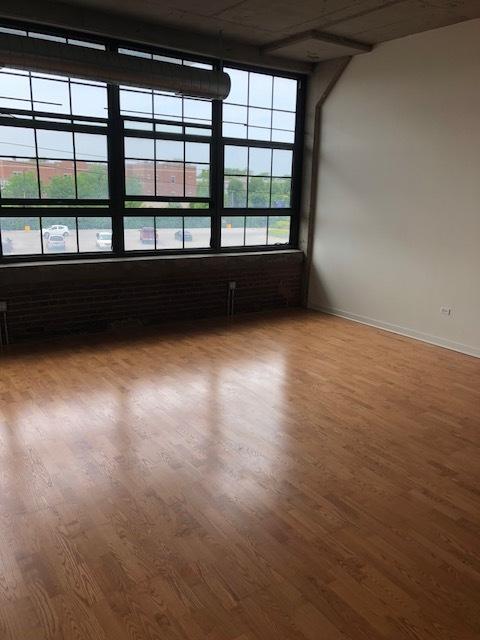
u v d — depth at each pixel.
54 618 1.86
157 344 5.18
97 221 5.44
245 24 5.00
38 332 5.21
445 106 4.98
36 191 5.04
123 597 1.96
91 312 5.46
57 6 4.52
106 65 4.45
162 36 5.09
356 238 6.15
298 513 2.51
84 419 3.47
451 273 5.15
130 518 2.44
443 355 5.03
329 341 5.43
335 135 6.23
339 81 6.08
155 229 5.83
